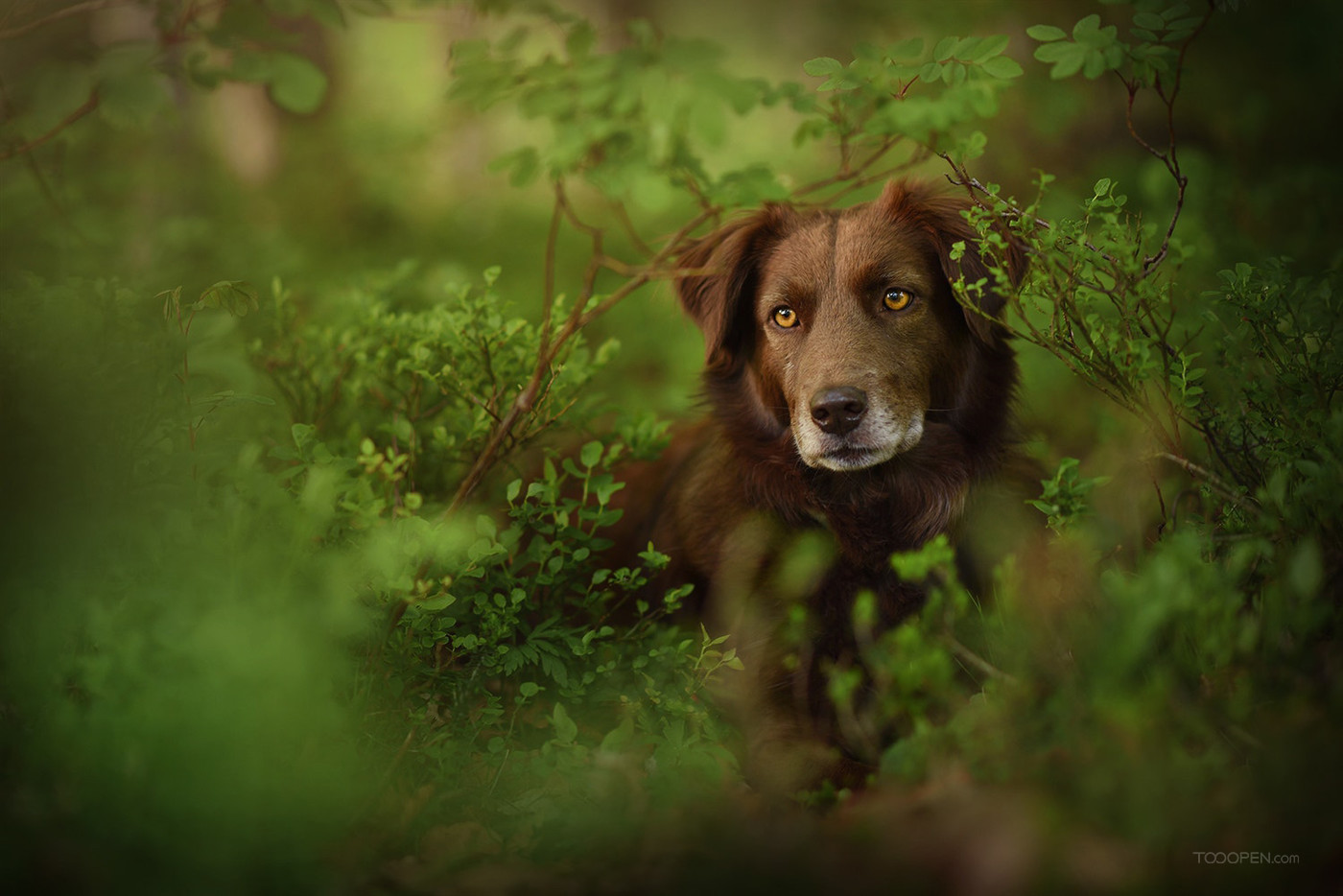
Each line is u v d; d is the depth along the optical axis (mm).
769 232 3994
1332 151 7051
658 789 2775
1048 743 2344
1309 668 2396
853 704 3580
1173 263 3232
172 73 3152
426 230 9219
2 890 2043
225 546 2701
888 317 3678
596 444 3334
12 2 3500
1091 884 2107
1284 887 2027
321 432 4199
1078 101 7551
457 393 3699
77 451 3021
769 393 3920
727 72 2799
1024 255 3588
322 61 10766
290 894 2197
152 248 5609
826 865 2336
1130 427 4285
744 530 3912
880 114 2941
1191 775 2160
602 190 2900
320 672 2582
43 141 3398
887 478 3801
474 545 2889
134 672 2396
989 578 3736
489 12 3076
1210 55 7434
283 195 9602
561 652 3119
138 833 2129
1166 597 2232
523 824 2783
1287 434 2939
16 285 3852
